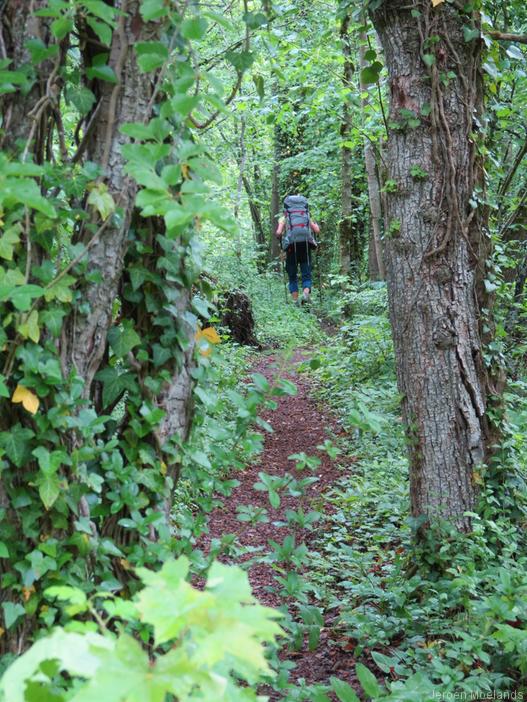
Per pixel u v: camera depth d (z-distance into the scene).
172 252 2.59
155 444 2.65
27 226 2.22
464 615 3.62
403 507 5.29
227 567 1.10
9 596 2.30
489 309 4.46
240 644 0.97
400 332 4.45
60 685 1.98
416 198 4.32
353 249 18.81
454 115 4.27
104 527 2.59
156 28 2.46
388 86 4.43
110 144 2.45
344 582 4.20
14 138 2.34
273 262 20.78
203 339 2.85
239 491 6.31
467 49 4.27
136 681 0.91
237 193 15.49
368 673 2.56
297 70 8.80
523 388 7.12
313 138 15.83
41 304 2.33
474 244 4.39
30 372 2.26
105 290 2.46
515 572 3.70
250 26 2.79
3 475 2.27
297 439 7.91
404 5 4.23
